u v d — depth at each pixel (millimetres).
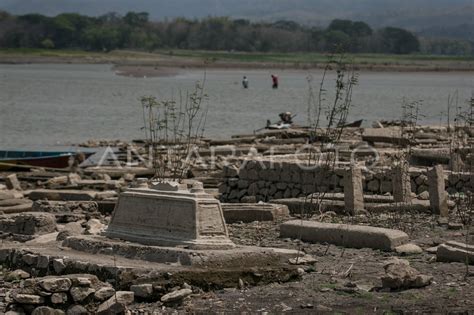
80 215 25984
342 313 16047
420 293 17406
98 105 100438
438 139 41906
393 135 42281
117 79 173000
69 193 31375
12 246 19891
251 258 18188
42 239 21578
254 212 25703
